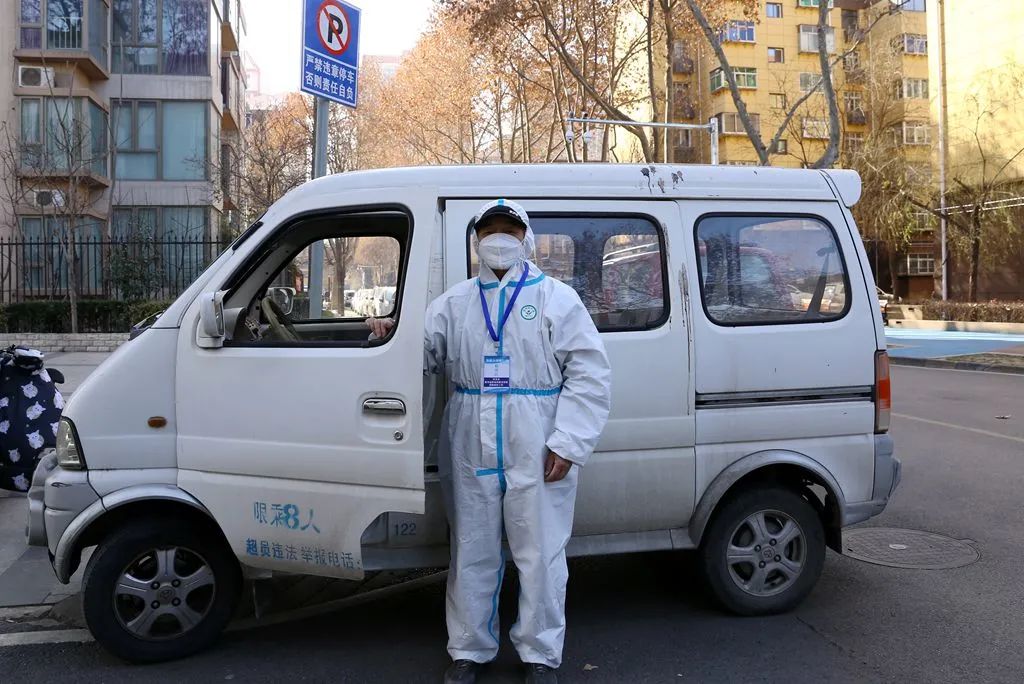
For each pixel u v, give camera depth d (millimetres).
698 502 3889
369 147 37031
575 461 3184
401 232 4602
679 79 44656
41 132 21953
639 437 3768
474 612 3307
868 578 4668
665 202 3889
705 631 3973
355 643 3902
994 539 5367
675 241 3861
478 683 3430
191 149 24641
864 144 33500
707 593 4109
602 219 3811
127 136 24281
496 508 3277
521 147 36938
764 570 4078
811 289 4043
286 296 4609
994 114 30453
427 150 37875
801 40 42969
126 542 3572
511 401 3207
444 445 3410
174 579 3654
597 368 3246
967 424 9797
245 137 29750
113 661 3691
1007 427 9547
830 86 17438
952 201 32344
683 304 3832
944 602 4309
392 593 4586
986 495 6449
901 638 3869
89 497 3502
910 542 5312
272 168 26344
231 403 3520
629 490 3783
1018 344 21703
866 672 3525
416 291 3377
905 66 40188
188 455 3564
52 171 20438
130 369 3559
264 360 3496
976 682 3432
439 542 3631
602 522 3791
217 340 3549
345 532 3432
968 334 26266
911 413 10773
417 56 35188
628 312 3803
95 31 23031
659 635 3938
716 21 25219
